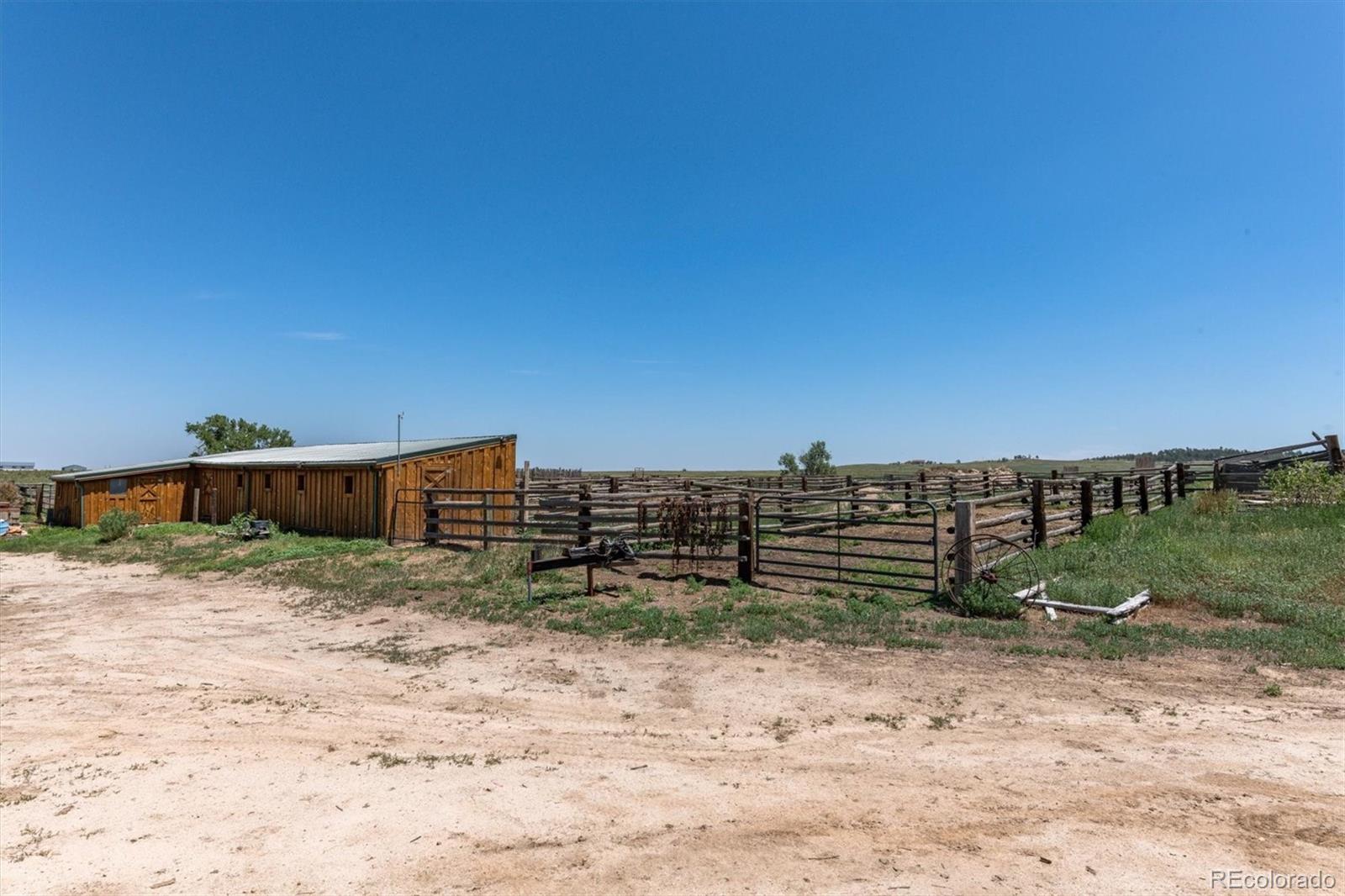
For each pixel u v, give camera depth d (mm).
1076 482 18031
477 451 21297
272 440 44312
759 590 11250
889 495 22922
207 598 12352
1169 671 6883
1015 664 7281
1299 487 16406
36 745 5805
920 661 7504
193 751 5602
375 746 5680
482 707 6574
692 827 4172
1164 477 19922
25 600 12500
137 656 8602
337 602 11609
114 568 15898
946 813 4250
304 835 4188
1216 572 9977
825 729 5754
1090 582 9828
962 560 9789
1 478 45938
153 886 3674
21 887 3672
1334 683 6406
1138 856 3689
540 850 3957
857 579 11758
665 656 8023
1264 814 4121
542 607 10523
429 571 13711
